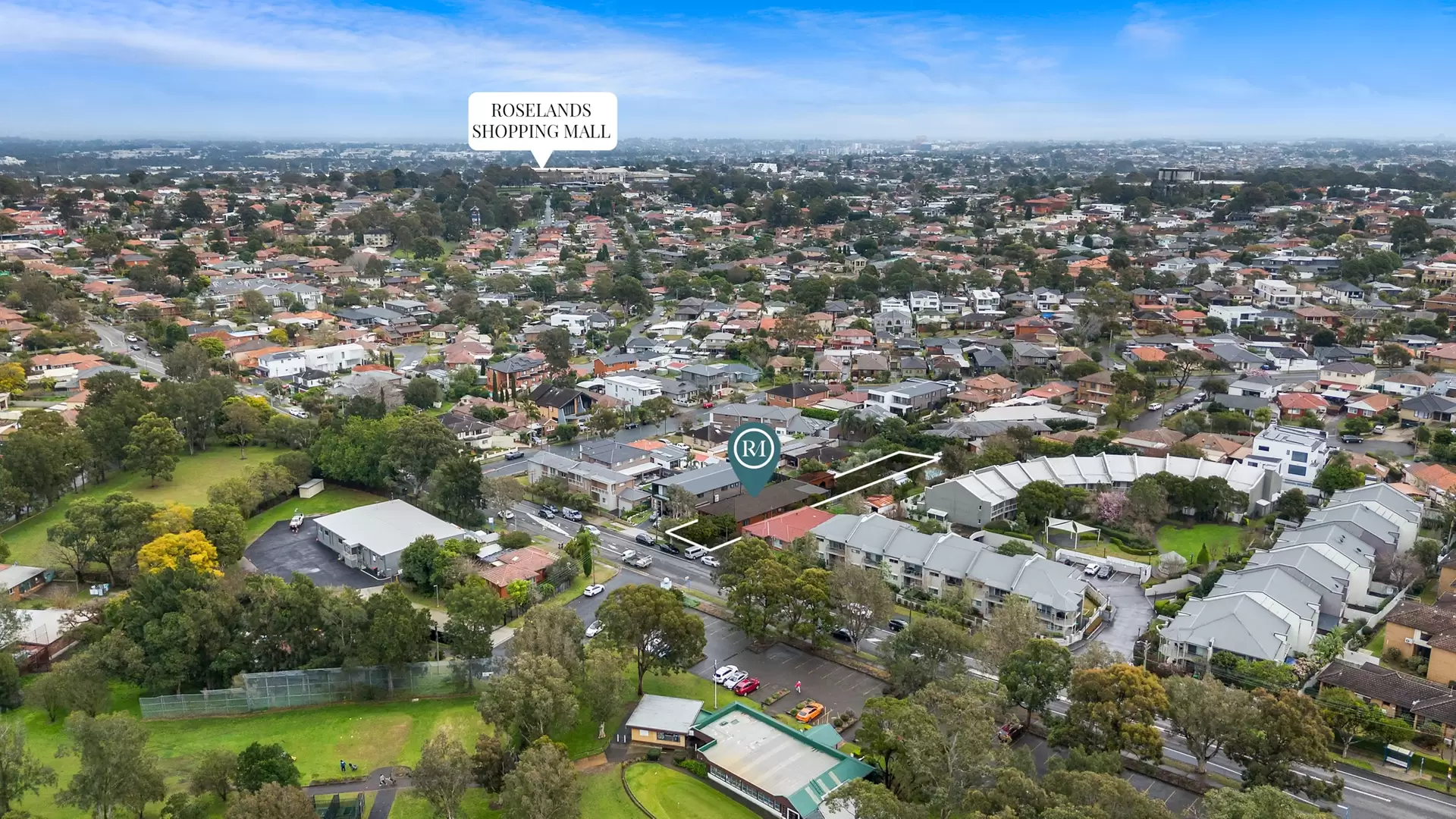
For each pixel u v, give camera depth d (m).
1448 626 96.06
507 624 112.19
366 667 96.69
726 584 111.75
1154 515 133.88
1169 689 82.25
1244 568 113.06
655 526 141.88
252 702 95.38
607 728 91.44
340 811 77.88
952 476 152.00
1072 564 125.75
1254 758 76.75
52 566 118.69
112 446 150.38
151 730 91.25
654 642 97.19
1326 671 92.62
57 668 90.81
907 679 90.75
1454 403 179.88
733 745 85.00
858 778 75.50
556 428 187.88
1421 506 133.00
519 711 82.19
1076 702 82.62
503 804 72.38
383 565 123.62
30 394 187.00
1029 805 66.25
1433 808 77.56
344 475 153.75
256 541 135.88
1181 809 77.56
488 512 143.50
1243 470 142.00
